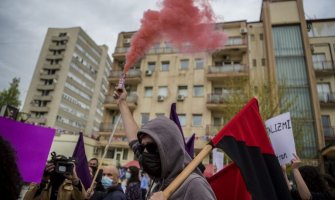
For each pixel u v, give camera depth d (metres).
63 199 3.11
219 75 22.08
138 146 2.11
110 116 25.42
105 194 3.88
